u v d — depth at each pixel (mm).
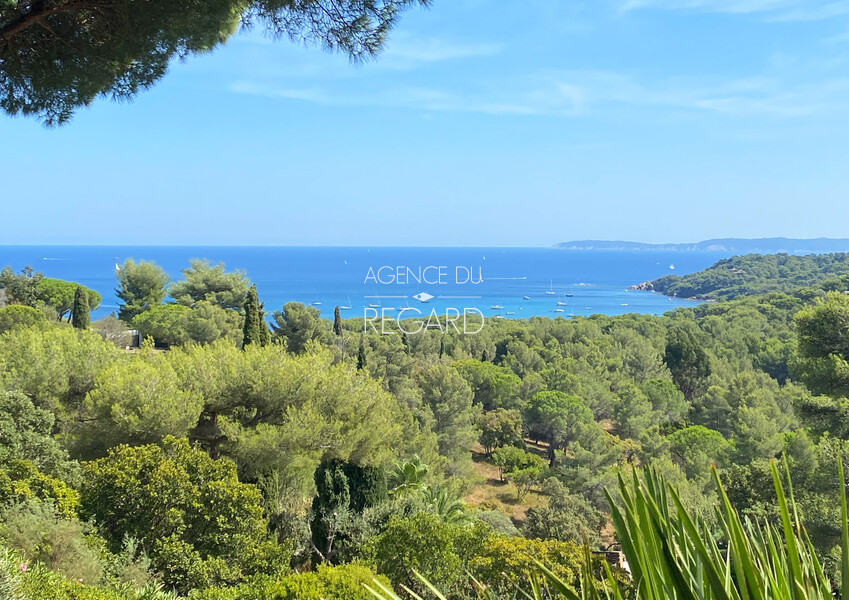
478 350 63812
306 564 13031
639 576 1342
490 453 42094
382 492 14625
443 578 8594
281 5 5051
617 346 65250
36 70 5316
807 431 22344
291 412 14305
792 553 1189
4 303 48438
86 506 8875
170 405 13383
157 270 56344
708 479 28438
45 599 5273
